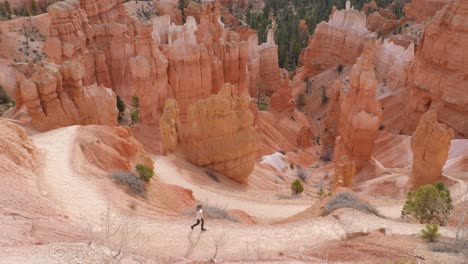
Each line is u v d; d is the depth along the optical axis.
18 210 15.50
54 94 34.91
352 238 18.44
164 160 35.22
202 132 38.06
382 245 16.75
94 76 70.25
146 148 48.97
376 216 22.02
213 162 38.31
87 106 38.16
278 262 15.10
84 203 19.36
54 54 64.44
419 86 60.28
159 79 54.53
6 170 18.66
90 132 28.14
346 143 49.50
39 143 25.17
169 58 57.47
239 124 39.00
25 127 32.84
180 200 25.31
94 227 17.03
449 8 56.25
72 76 36.75
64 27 64.69
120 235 16.55
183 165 35.88
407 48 72.12
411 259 14.73
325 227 19.92
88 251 13.12
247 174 40.19
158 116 55.59
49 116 34.28
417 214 22.67
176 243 17.58
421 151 34.22
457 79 55.00
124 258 13.57
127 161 27.83
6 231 13.24
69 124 36.03
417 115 61.44
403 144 53.16
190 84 58.53
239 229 19.52
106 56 74.00
